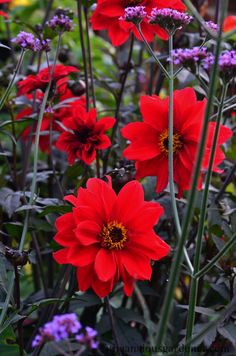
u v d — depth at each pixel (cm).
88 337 70
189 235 114
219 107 79
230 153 124
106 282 88
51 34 109
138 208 90
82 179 101
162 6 99
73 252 86
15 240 115
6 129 122
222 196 112
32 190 98
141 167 94
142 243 88
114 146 118
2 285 93
